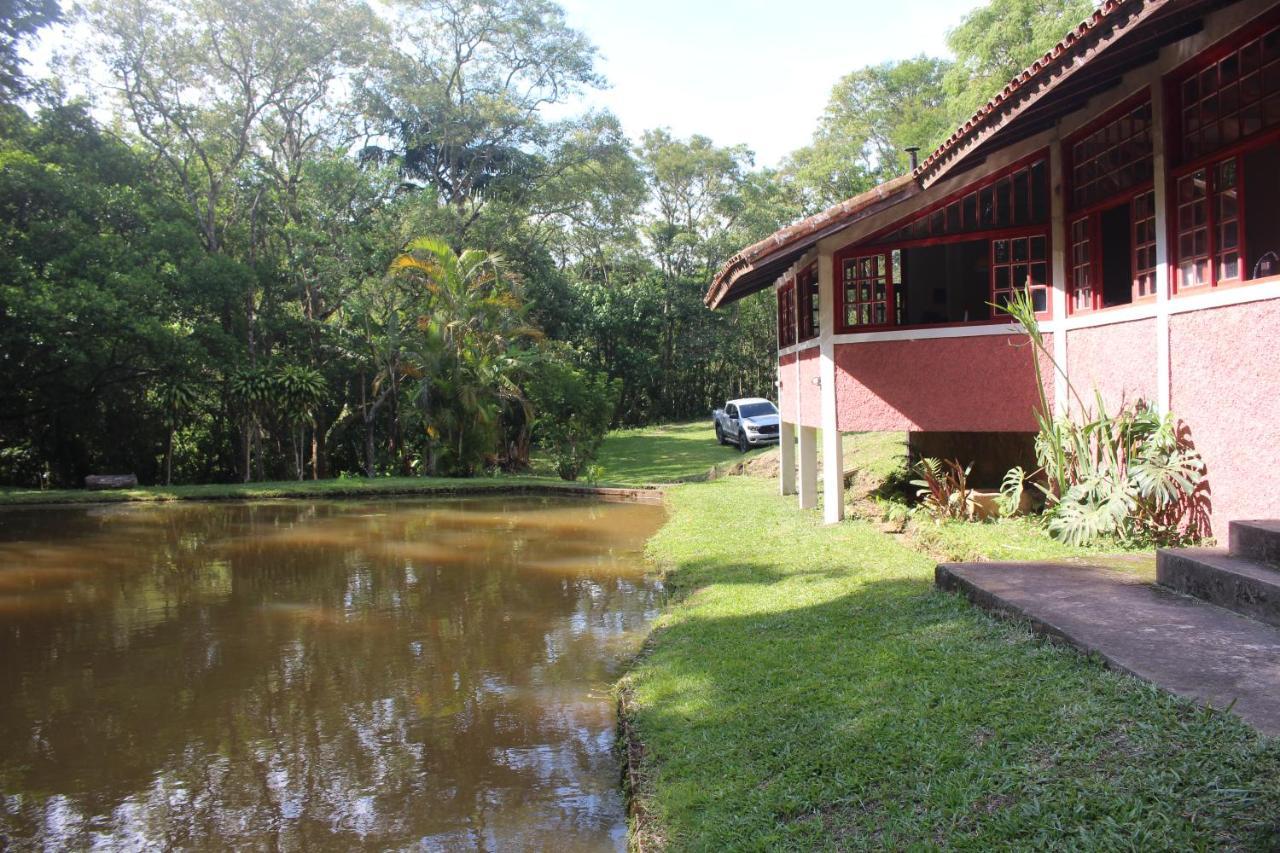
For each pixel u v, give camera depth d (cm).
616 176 3838
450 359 2631
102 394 2791
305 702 651
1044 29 2127
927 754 377
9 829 466
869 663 522
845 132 3606
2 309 2225
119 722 620
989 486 1340
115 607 986
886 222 1046
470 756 542
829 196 3741
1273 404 622
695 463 2862
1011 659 471
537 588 1027
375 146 3525
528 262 3641
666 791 417
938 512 1067
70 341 2339
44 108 2552
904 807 342
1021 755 356
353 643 809
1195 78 712
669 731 493
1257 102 636
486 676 698
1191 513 725
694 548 1143
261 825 463
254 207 2908
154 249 2562
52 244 2409
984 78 2380
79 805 493
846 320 1098
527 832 444
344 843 441
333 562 1245
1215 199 686
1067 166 933
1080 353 911
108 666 755
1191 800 291
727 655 611
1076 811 301
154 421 2938
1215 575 512
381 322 3053
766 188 4672
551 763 528
